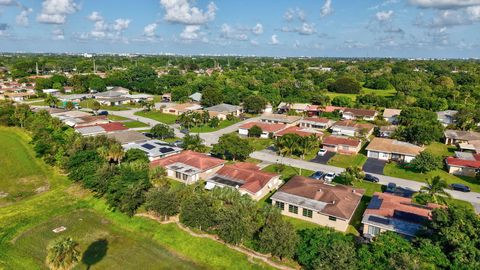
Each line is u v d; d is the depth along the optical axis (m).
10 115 107.62
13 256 43.91
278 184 64.56
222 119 125.69
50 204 57.88
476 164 70.94
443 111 126.50
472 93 152.88
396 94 159.50
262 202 57.00
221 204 48.34
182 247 45.78
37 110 119.12
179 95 162.75
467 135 93.88
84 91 177.50
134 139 85.06
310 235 42.09
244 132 102.62
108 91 166.88
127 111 136.75
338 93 186.00
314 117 122.19
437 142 96.44
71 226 51.31
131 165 59.47
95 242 47.22
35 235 48.84
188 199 50.03
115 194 53.69
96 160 65.19
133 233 49.38
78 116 110.31
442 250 37.97
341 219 47.88
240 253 43.94
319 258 37.97
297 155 83.25
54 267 33.53
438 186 53.28
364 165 76.75
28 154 81.69
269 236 41.28
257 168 67.25
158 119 122.88
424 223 44.66
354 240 44.84
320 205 51.19
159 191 51.94
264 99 138.50
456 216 39.59
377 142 85.50
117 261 43.00
